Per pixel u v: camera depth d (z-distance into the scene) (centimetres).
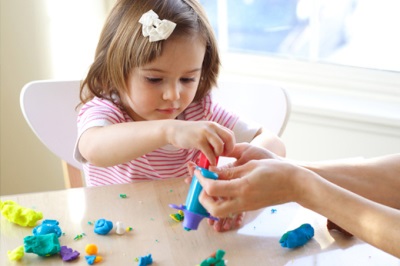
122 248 75
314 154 159
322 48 166
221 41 174
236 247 75
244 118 121
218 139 83
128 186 90
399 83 156
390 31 157
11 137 160
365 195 87
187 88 101
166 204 85
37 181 166
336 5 160
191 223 76
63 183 167
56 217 81
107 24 106
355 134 152
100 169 115
